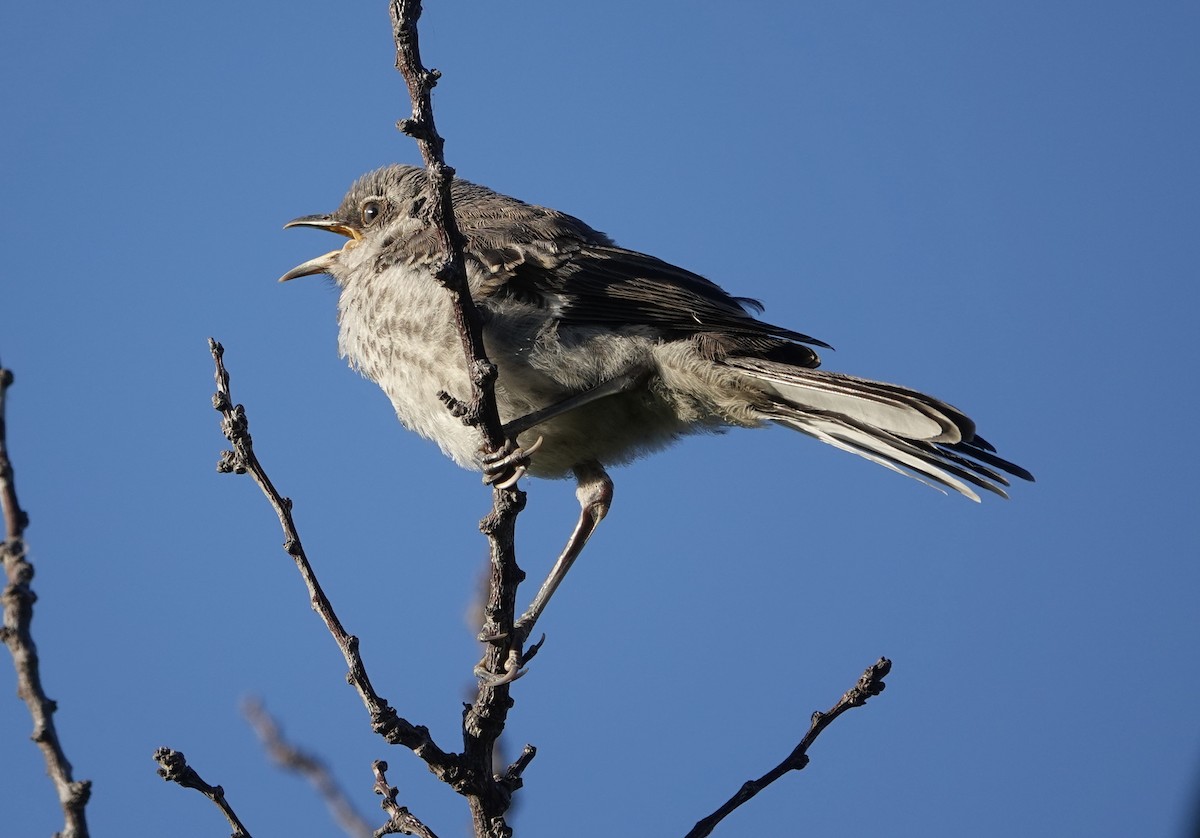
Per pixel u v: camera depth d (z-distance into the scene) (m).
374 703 8.60
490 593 9.27
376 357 11.74
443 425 11.54
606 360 11.29
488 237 11.60
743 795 9.08
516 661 9.34
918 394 10.28
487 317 11.23
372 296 11.73
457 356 11.18
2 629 6.13
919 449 10.65
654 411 11.74
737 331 11.40
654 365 11.32
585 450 12.05
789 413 11.12
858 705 9.27
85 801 6.08
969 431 10.16
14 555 6.17
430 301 11.26
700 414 11.52
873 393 10.46
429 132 8.42
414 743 8.70
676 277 11.96
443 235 8.89
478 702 9.16
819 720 9.25
